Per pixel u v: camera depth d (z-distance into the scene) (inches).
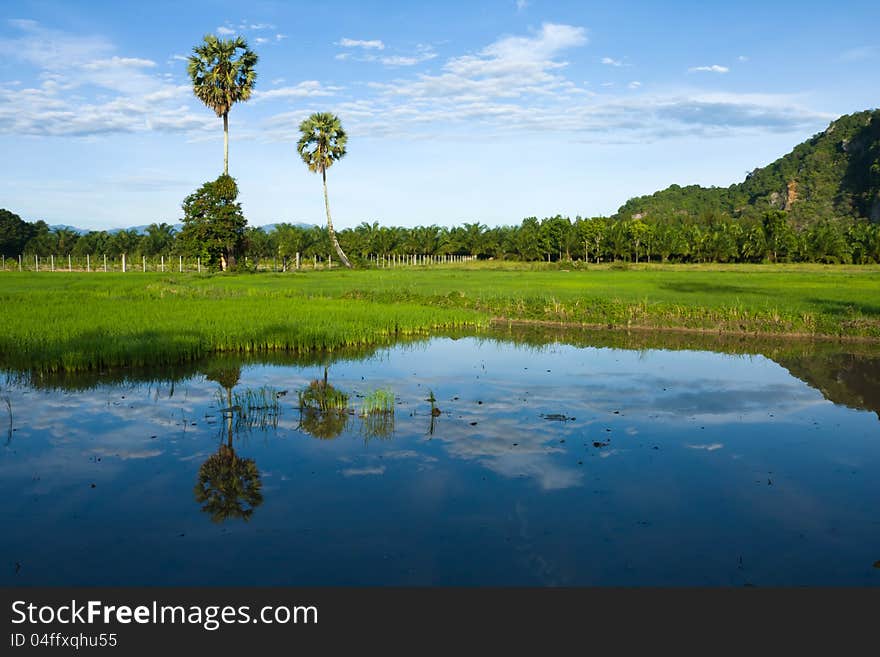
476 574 291.0
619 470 422.3
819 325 1111.0
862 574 292.7
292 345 902.4
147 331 896.9
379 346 971.3
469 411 570.3
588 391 657.6
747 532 333.4
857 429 524.7
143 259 3858.3
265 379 705.0
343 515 349.7
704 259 4534.9
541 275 2874.0
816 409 591.2
